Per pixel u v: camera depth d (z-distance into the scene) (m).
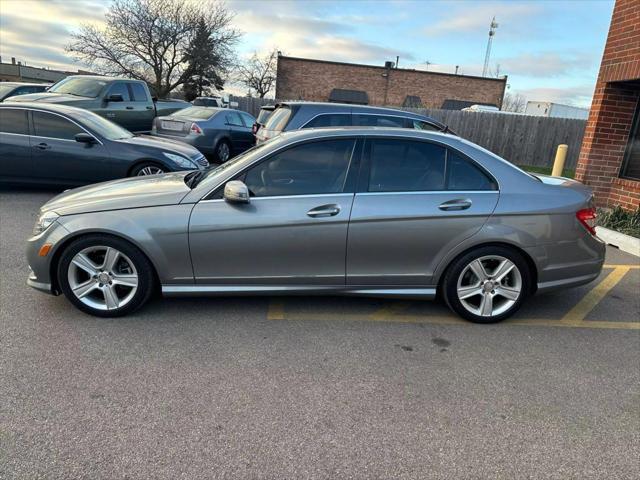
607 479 2.33
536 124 17.39
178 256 3.62
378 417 2.71
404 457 2.41
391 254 3.71
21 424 2.52
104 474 2.22
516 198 3.75
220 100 27.14
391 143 3.77
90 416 2.61
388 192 3.69
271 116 8.38
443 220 3.67
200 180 3.91
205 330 3.63
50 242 3.58
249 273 3.71
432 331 3.79
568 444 2.56
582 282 3.99
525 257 3.83
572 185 4.05
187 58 33.62
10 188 8.31
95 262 3.70
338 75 33.50
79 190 4.17
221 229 3.58
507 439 2.58
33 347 3.28
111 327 3.61
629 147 8.20
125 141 7.64
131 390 2.85
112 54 32.97
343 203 3.63
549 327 3.96
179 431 2.52
